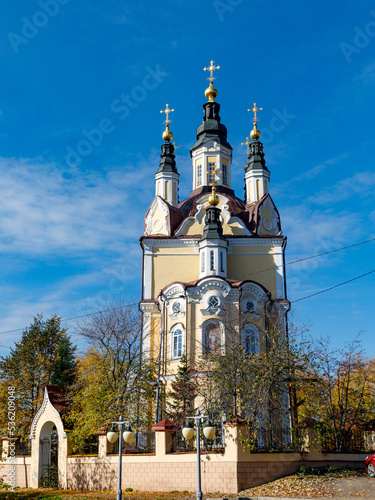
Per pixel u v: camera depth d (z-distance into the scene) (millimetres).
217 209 43375
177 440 28516
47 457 34125
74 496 25844
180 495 23766
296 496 21797
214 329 38156
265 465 24688
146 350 40219
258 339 38906
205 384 31688
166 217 46438
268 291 40469
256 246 44656
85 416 31531
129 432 22562
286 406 29391
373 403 36750
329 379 32250
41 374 48781
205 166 51500
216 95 54625
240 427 24562
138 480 26422
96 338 36781
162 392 37375
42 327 51844
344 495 21672
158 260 44594
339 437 30188
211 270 41219
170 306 40219
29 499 27344
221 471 23969
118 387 34156
